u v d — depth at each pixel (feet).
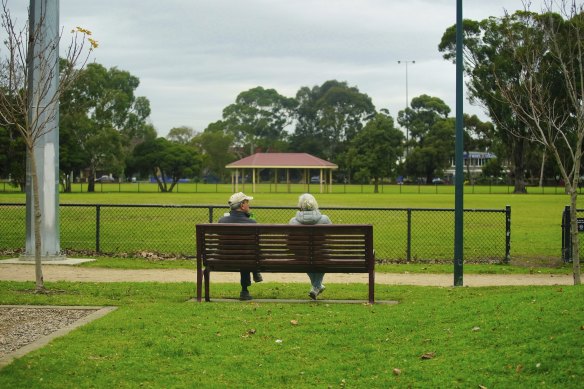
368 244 35.60
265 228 35.65
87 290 40.40
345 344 27.40
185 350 26.30
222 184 445.37
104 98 314.96
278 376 23.68
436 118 467.11
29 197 55.83
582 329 25.08
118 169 293.84
